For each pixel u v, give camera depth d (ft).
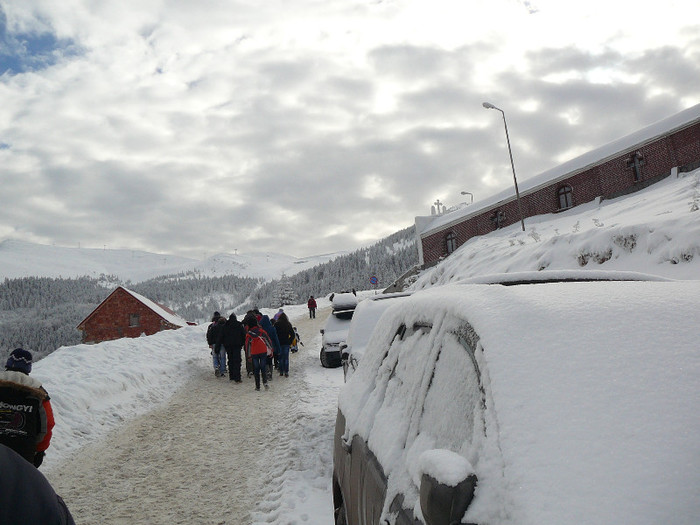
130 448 25.46
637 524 4.03
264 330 41.39
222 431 27.99
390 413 8.61
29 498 3.72
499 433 5.18
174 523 16.71
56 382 33.60
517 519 4.37
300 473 20.13
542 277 12.12
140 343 57.06
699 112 98.68
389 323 11.36
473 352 6.49
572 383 5.41
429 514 4.88
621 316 6.30
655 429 4.76
